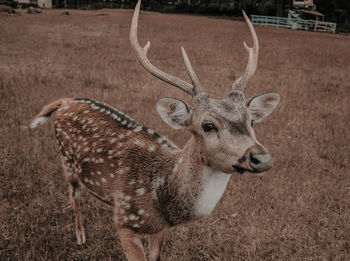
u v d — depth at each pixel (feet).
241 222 12.55
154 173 9.25
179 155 9.19
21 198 12.82
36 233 11.34
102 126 10.57
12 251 10.54
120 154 9.82
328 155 17.63
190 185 8.64
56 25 68.80
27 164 14.48
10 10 91.71
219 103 7.95
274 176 15.20
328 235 12.16
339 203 13.89
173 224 9.25
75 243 11.23
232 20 125.29
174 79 8.99
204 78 31.50
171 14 142.72
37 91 22.75
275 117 22.04
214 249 11.31
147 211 9.23
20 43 43.11
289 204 13.51
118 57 37.40
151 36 58.95
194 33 67.92
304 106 24.63
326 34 97.96
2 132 16.98
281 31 92.73
